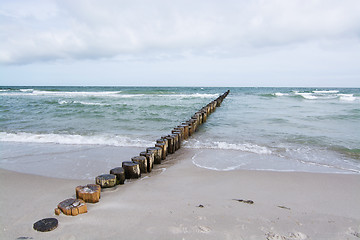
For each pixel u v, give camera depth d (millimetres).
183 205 2986
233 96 35969
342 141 7145
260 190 3596
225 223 2529
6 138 7250
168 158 5457
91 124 10031
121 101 22875
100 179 3566
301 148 6328
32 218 2648
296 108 17625
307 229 2453
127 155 5629
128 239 2215
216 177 4184
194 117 9305
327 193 3514
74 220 2568
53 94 35500
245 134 8172
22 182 3912
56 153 5746
